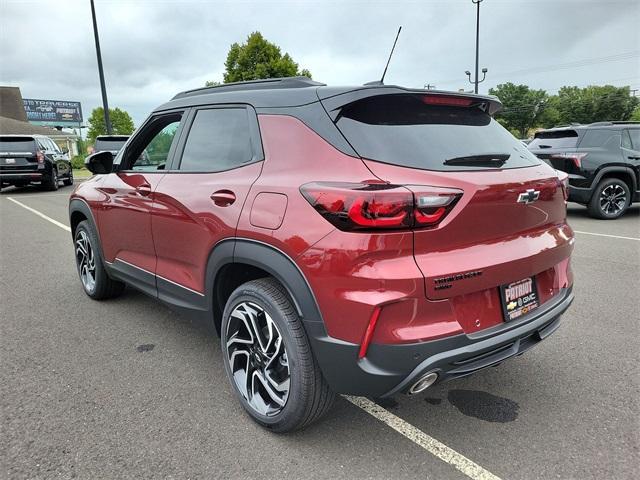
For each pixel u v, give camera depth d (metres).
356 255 1.91
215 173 2.71
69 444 2.31
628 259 5.67
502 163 2.34
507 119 73.88
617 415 2.53
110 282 4.23
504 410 2.60
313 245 2.02
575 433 2.38
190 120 3.04
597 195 8.50
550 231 2.54
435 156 2.13
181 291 2.95
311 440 2.35
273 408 2.38
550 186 2.45
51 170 15.27
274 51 28.86
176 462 2.19
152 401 2.69
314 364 2.17
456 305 2.03
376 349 1.94
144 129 3.47
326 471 2.13
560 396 2.73
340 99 2.23
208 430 2.43
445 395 2.76
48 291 4.69
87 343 3.46
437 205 1.92
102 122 79.50
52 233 7.94
